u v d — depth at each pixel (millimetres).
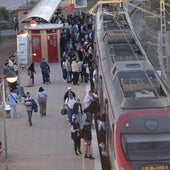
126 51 32125
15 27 72188
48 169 29594
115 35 34969
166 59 33594
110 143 26250
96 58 41125
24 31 56781
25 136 35250
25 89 47062
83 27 62656
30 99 37438
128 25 40312
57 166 30000
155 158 22766
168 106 23422
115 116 23547
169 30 40438
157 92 24750
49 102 42906
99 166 29469
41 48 56000
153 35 45219
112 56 31078
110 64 30109
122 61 29391
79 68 47844
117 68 27828
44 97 38938
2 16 79562
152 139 22828
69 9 73750
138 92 24453
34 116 39406
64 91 46031
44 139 34594
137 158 22719
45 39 55781
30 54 52875
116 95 25188
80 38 57781
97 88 39625
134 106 23500
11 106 38844
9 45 69750
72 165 30062
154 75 27000
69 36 57188
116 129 23016
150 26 47812
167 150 22828
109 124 26422
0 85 41500
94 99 35375
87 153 30828
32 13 60844
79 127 31688
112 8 47000
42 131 36156
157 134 22844
